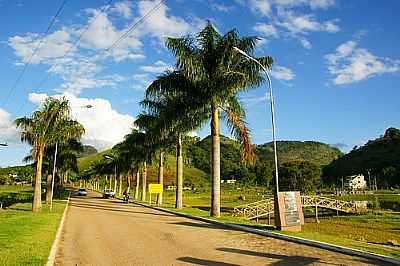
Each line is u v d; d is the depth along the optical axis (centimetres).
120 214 3272
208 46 2909
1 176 14112
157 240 1700
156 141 4300
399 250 1427
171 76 3011
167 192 11344
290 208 2031
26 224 2072
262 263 1195
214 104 2952
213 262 1212
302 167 11531
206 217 2820
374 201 7062
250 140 3000
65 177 8112
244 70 2859
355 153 16475
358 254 1334
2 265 1038
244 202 7731
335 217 5462
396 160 13612
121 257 1299
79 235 1867
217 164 2950
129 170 7069
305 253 1373
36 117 3362
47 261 1130
